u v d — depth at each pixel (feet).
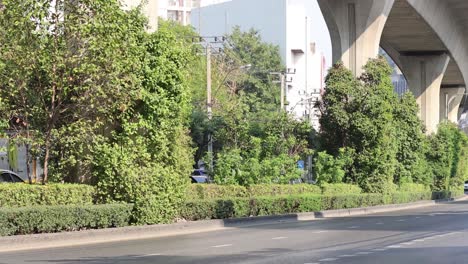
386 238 65.41
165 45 77.56
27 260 47.78
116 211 71.31
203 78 214.69
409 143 182.29
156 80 76.48
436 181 224.33
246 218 93.40
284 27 337.93
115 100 72.08
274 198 103.50
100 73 69.10
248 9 350.64
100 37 68.54
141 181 75.36
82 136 72.13
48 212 62.69
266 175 111.24
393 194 150.51
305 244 59.82
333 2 152.56
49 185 67.21
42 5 67.62
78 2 69.05
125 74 72.02
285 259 47.98
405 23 190.08
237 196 101.91
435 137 225.56
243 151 115.03
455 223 87.30
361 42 152.56
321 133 144.46
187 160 83.10
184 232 77.56
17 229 59.98
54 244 60.75
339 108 141.18
